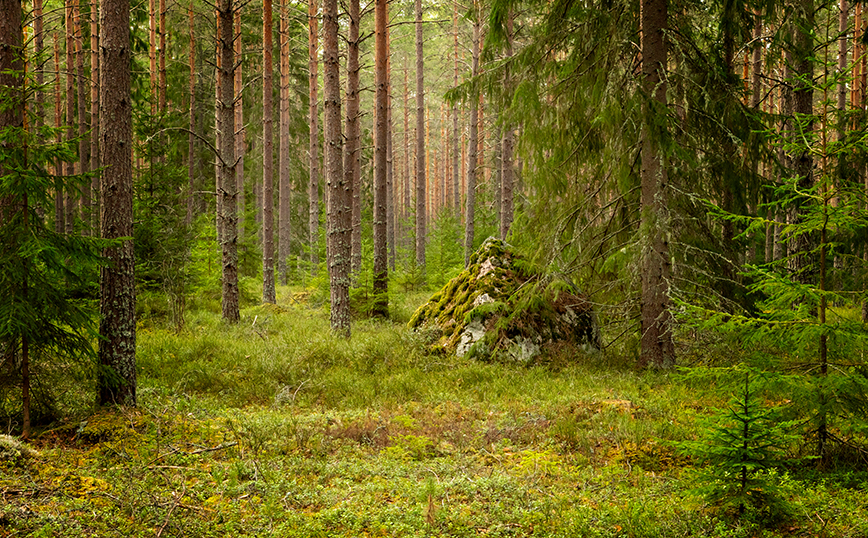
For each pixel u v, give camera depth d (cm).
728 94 1024
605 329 1313
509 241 1235
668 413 766
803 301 551
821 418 543
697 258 1060
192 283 1780
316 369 988
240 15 2528
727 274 1055
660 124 961
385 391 894
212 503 496
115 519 442
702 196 1056
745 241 1099
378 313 1667
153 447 614
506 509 497
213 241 2000
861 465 550
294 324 1478
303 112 3481
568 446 669
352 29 1795
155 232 1503
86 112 2544
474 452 664
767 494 464
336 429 700
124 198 725
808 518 452
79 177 657
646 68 1034
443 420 758
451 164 5906
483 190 2831
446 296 1310
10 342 625
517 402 847
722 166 1036
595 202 1148
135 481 521
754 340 547
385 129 1758
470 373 1000
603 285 1230
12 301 603
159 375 927
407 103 4941
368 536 446
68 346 654
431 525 458
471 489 535
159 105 2222
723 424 486
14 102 627
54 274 691
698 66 1054
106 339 681
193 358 1034
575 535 441
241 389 885
